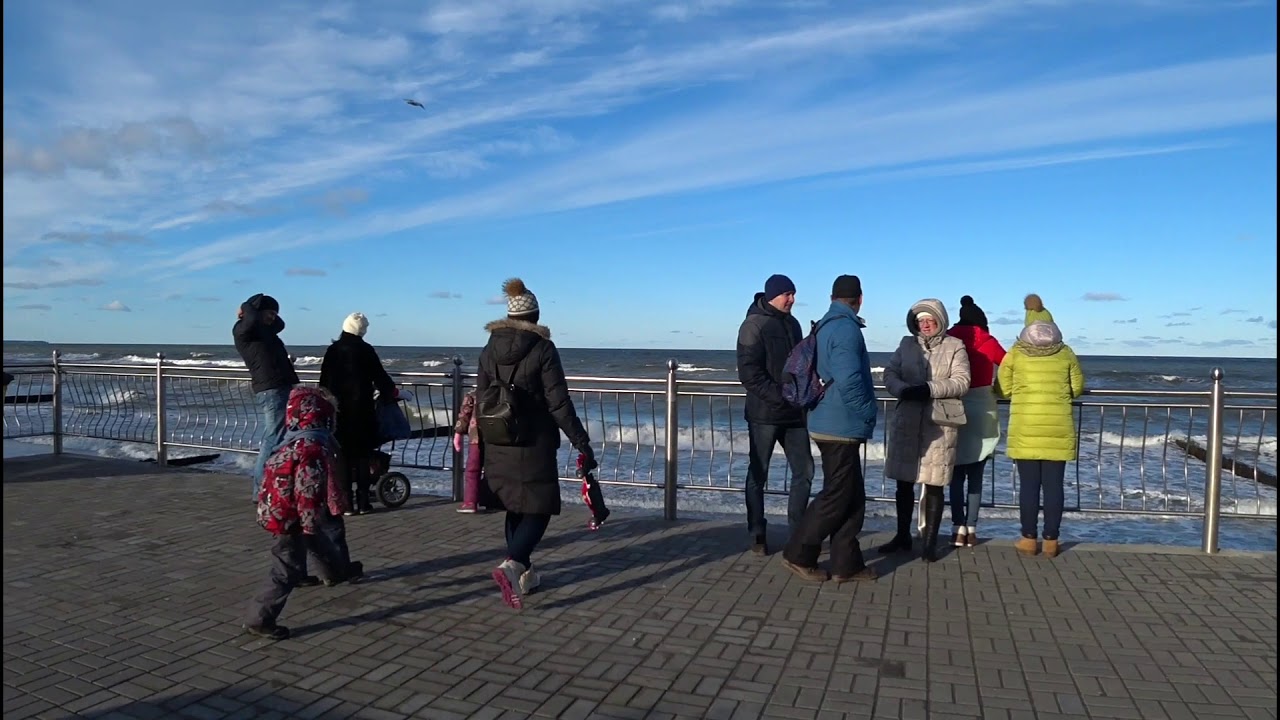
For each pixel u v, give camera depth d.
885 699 3.63
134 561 5.71
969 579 5.40
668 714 3.48
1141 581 5.34
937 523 5.77
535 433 4.81
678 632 4.44
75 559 5.75
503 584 4.72
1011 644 4.27
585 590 5.16
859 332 5.25
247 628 4.31
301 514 4.23
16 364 10.41
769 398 5.61
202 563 5.67
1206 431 6.10
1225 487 9.28
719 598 5.01
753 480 5.95
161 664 3.98
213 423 10.22
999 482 10.22
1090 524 8.35
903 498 6.04
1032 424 5.84
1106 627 4.51
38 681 3.77
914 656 4.11
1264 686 3.75
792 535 5.48
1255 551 6.09
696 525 6.94
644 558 5.89
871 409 5.24
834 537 5.38
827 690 3.72
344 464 7.15
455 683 3.79
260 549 6.02
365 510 7.32
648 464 9.50
